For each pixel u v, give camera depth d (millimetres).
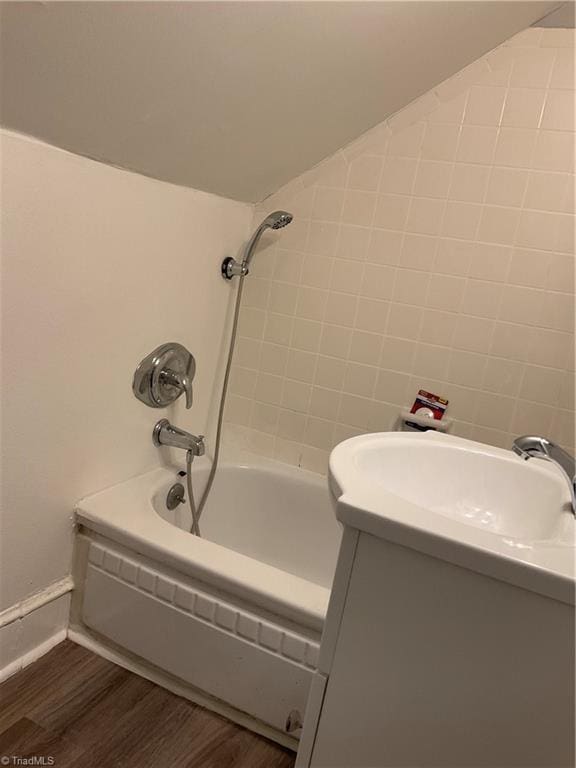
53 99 1081
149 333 1656
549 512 1068
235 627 1359
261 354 2043
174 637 1439
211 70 1166
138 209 1495
